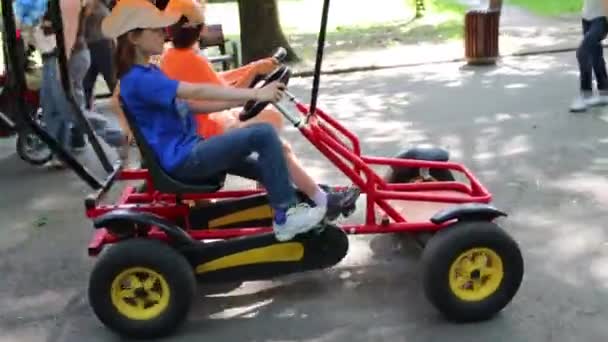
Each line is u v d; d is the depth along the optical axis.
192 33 4.20
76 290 4.31
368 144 6.85
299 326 3.78
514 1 18.25
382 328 3.72
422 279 3.72
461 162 6.18
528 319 3.74
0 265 4.67
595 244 4.53
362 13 18.27
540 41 12.24
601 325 3.66
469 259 3.71
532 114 7.64
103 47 7.20
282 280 4.27
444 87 9.25
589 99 7.66
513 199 5.30
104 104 8.86
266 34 11.61
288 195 3.65
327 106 8.55
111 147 6.52
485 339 3.58
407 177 4.64
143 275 3.69
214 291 4.18
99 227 3.63
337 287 4.16
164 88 3.55
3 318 4.02
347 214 3.89
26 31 6.00
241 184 5.93
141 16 3.55
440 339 3.60
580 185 5.52
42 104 6.19
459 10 17.91
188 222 4.18
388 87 9.46
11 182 6.30
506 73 9.91
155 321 3.67
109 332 3.84
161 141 3.64
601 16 7.41
